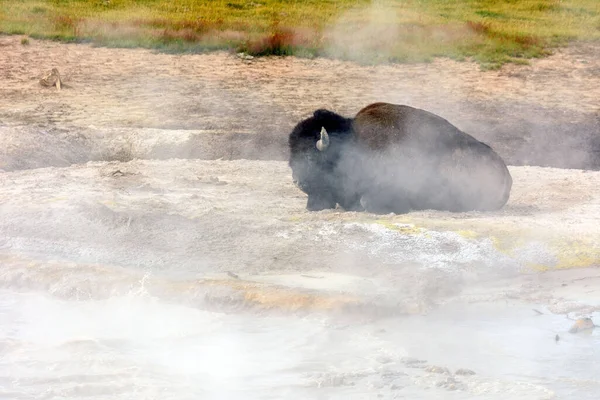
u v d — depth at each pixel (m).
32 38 83.69
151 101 61.53
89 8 101.88
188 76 72.12
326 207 26.66
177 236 23.48
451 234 23.34
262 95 65.69
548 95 71.88
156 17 97.19
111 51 80.50
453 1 118.38
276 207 27.05
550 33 97.88
